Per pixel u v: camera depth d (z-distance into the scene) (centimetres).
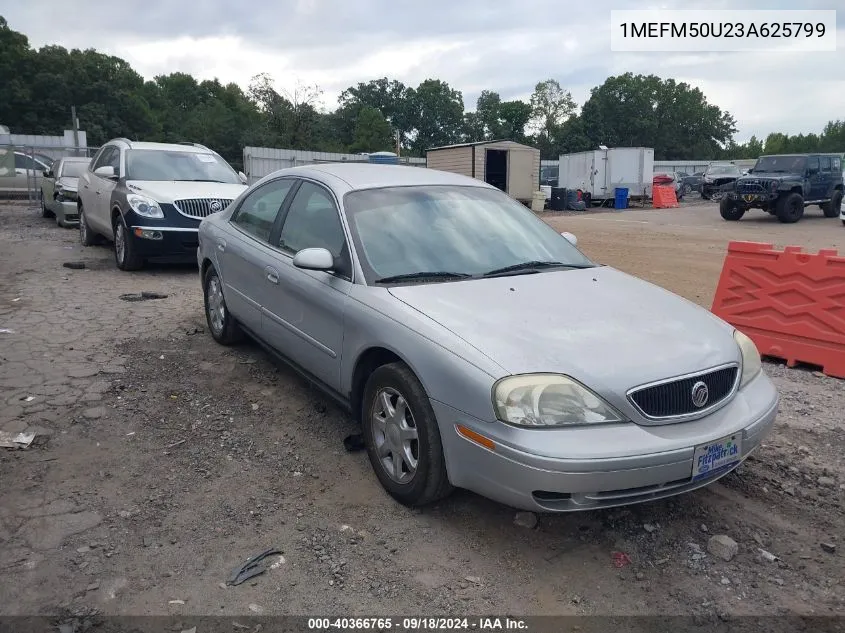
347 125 7738
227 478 385
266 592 291
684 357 324
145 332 643
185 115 8206
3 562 302
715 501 373
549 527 344
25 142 3281
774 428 470
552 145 9312
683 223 2197
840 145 11462
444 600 289
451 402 316
